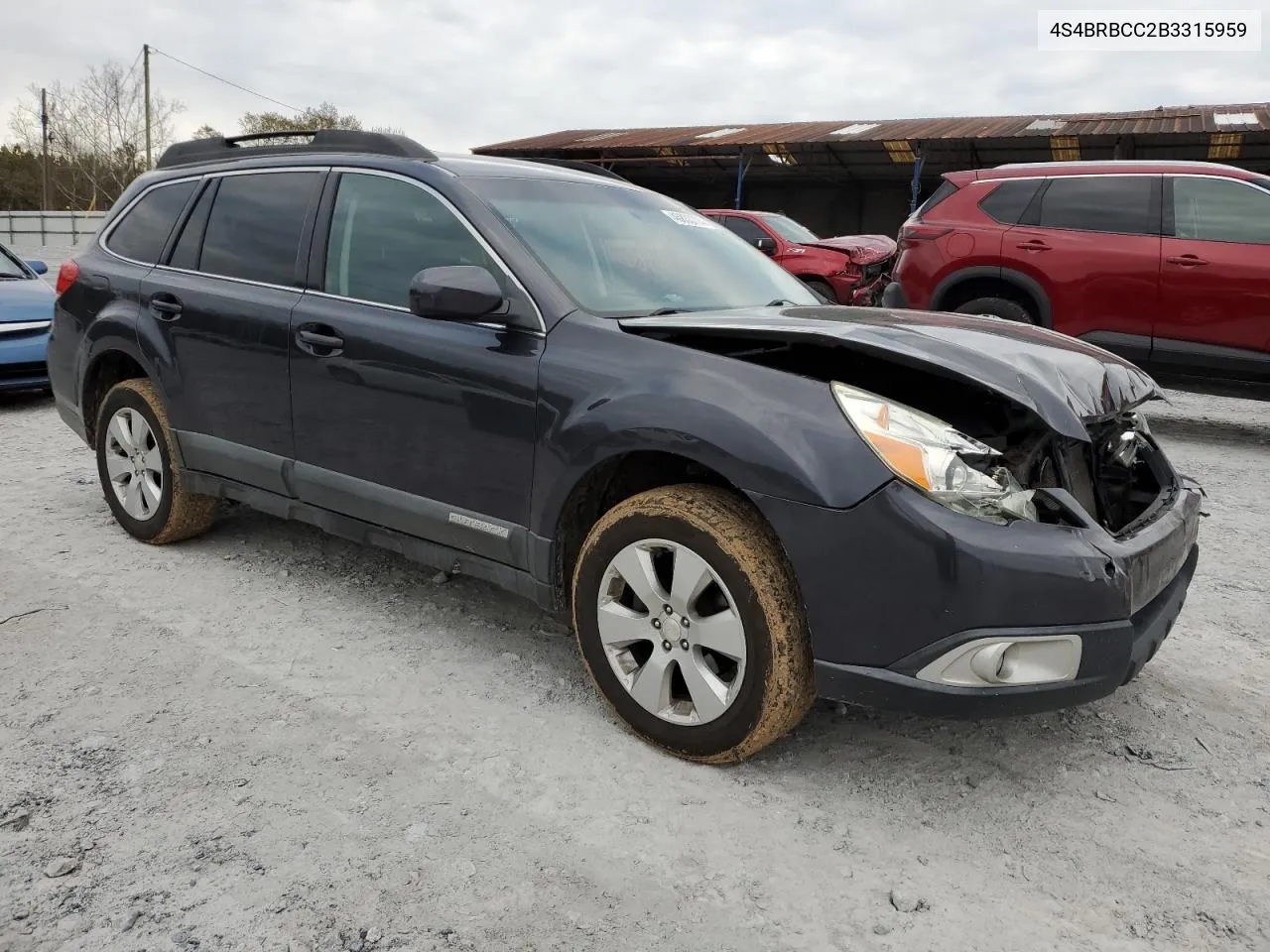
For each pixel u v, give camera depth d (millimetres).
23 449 6215
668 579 2691
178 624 3459
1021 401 2309
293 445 3504
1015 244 7113
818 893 2143
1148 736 2857
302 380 3412
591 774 2578
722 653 2492
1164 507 2770
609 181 3824
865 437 2295
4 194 52938
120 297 4148
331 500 3404
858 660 2328
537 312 2873
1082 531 2283
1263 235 6352
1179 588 2727
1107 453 2795
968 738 2816
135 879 2109
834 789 2543
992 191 7336
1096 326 6898
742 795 2500
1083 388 2547
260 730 2746
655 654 2635
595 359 2713
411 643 3363
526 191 3330
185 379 3855
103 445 4305
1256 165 21984
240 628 3443
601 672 2770
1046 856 2295
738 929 2023
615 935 1994
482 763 2617
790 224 13078
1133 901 2139
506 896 2098
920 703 2273
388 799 2434
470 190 3172
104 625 3432
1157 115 22312
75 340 4367
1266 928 2061
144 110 39625
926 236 7535
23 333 7492
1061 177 7090
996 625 2201
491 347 2910
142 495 4199
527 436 2814
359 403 3244
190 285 3867
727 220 12484
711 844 2303
